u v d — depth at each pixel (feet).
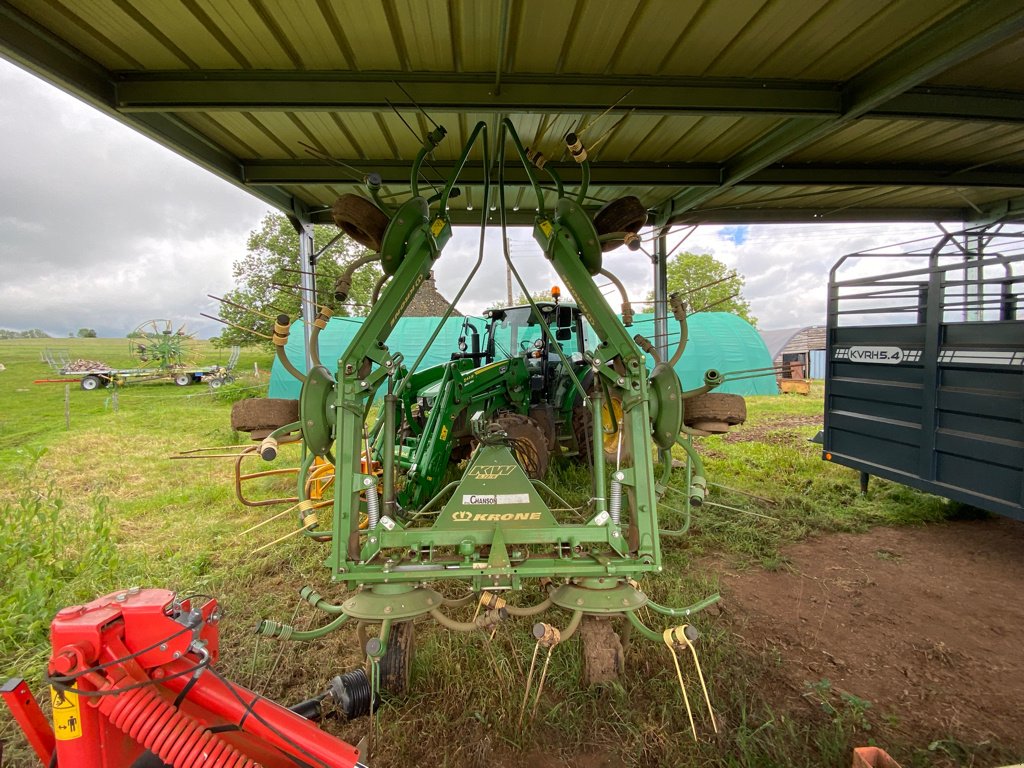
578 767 7.37
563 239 9.23
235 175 15.84
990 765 7.31
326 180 16.39
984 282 13.88
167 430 36.73
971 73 12.20
